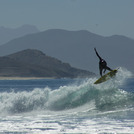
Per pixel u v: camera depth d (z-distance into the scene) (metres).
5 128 61.84
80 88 87.19
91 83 88.62
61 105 84.06
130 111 76.00
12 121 69.81
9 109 83.94
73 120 68.56
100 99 83.69
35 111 82.38
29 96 86.00
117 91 86.44
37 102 84.94
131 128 58.75
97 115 73.56
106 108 79.62
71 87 88.44
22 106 84.31
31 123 66.62
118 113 74.75
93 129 58.91
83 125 62.72
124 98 83.31
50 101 85.12
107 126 61.00
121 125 61.50
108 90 86.50
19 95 86.12
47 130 59.31
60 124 64.56
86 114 75.44
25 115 78.12
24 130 59.78
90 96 85.06
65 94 86.31
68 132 57.28
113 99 83.06
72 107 83.12
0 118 74.44
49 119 71.12
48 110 82.81
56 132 57.59
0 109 84.00
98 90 86.25
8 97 87.50
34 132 58.00
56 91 87.75
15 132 58.31
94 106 81.38
